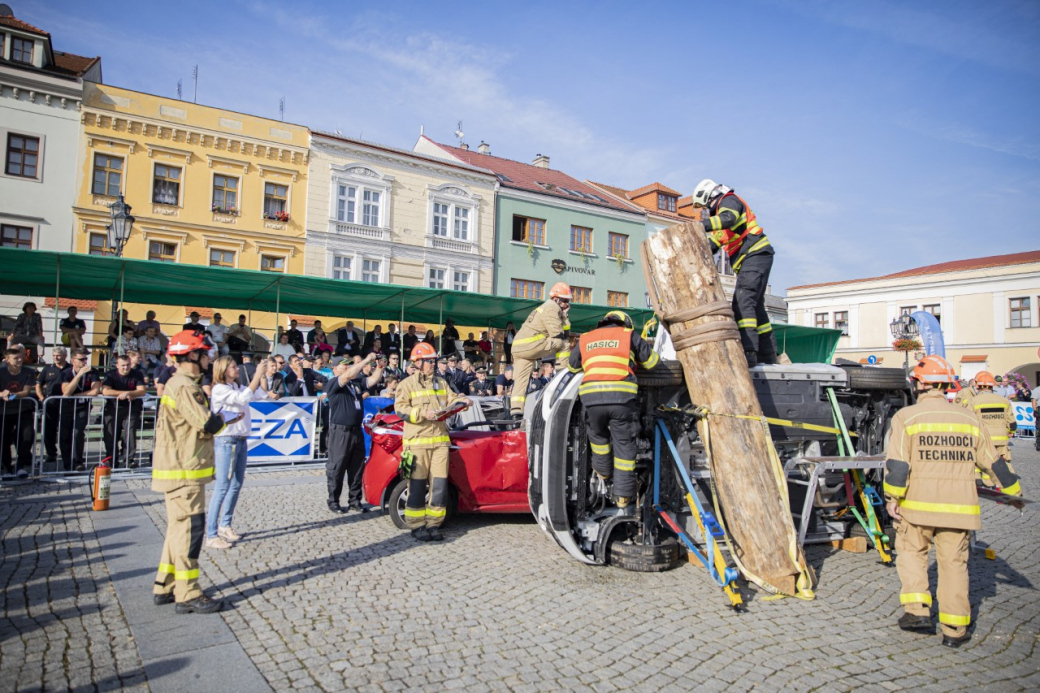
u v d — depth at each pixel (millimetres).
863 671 3570
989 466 4043
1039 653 3883
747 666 3580
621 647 3811
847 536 6164
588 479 5613
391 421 7020
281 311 19328
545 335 7457
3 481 8891
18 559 5406
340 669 3502
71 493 8172
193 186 22438
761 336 6484
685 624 4172
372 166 25578
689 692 3279
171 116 22078
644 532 5363
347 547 5961
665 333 5875
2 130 19844
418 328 22953
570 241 31281
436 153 32750
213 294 17500
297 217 24062
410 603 4520
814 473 5207
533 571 5270
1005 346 32625
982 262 38469
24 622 4117
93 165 21031
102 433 9750
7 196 19891
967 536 4047
